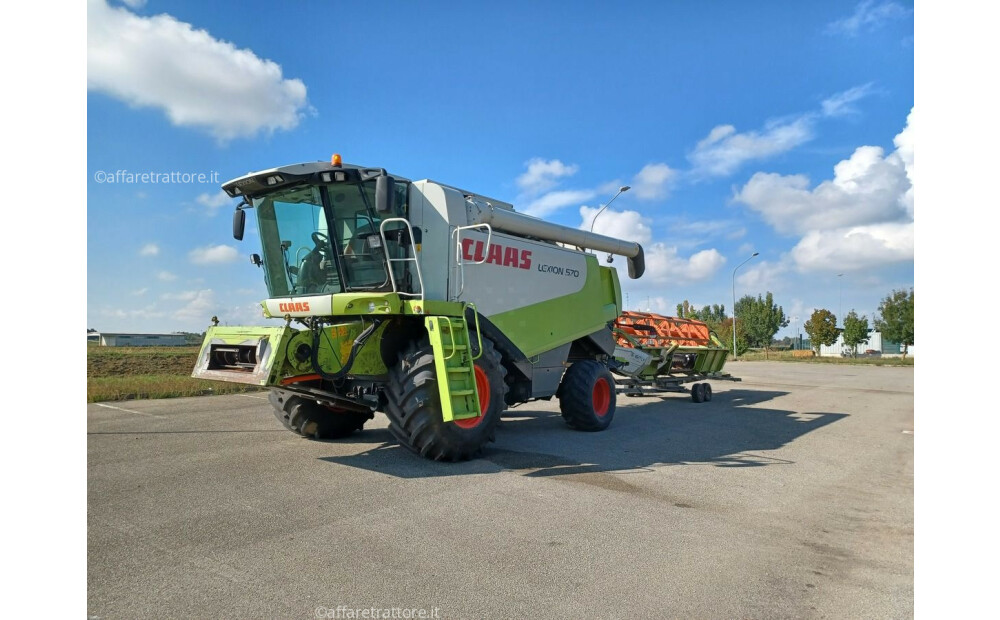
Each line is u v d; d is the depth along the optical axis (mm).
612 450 7668
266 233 7379
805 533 4617
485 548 4027
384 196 6043
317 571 3582
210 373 6449
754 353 60875
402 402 6270
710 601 3344
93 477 5664
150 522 4395
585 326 9703
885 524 4891
